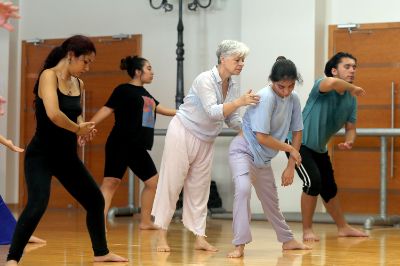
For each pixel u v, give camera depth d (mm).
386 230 6633
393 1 8062
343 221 5938
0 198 5191
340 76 5426
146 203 6512
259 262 4059
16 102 9953
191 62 8938
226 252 4641
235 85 4559
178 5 9016
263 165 4332
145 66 6375
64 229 6422
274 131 4258
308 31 8086
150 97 6406
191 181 4695
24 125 9914
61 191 9719
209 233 6211
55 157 3625
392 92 8016
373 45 8117
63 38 9688
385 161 7145
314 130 5312
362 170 8125
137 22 9273
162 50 9117
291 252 4625
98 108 9477
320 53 8258
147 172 6398
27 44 9883
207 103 4352
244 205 4266
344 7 8266
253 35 8328
